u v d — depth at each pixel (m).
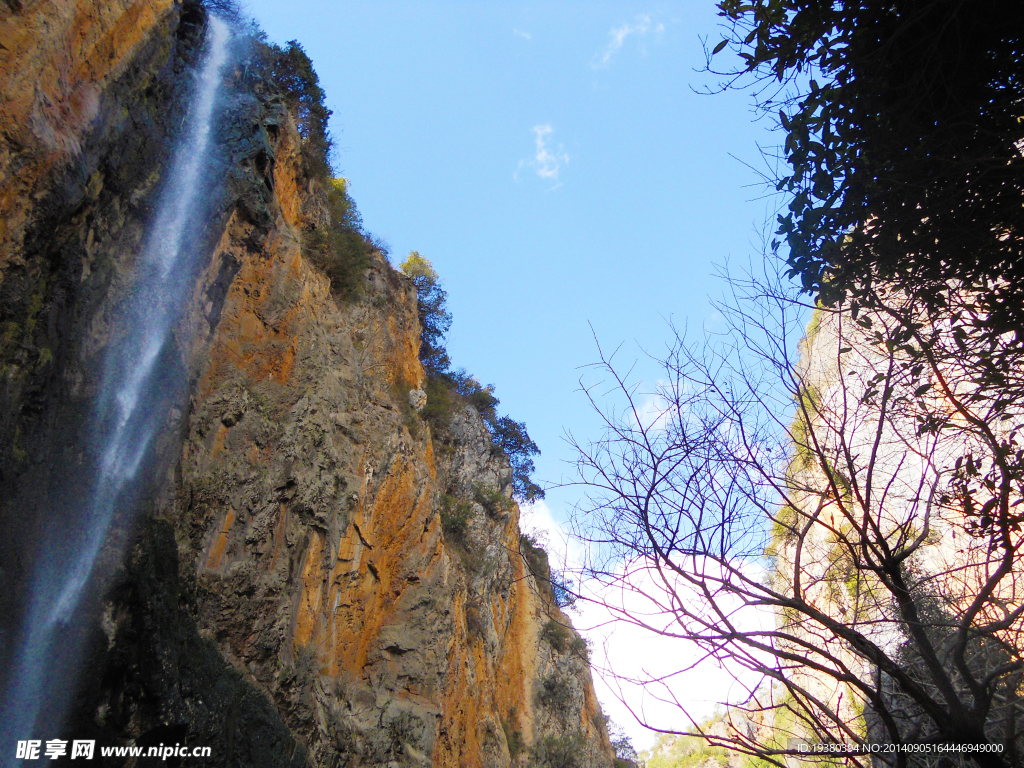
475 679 30.30
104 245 13.61
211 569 15.58
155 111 16.00
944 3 6.71
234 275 18.50
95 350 12.80
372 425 24.59
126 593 11.88
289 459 18.59
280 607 17.11
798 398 7.15
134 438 13.57
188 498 15.38
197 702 11.98
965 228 6.93
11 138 10.66
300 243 23.16
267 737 14.34
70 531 11.06
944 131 6.90
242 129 19.64
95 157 13.07
